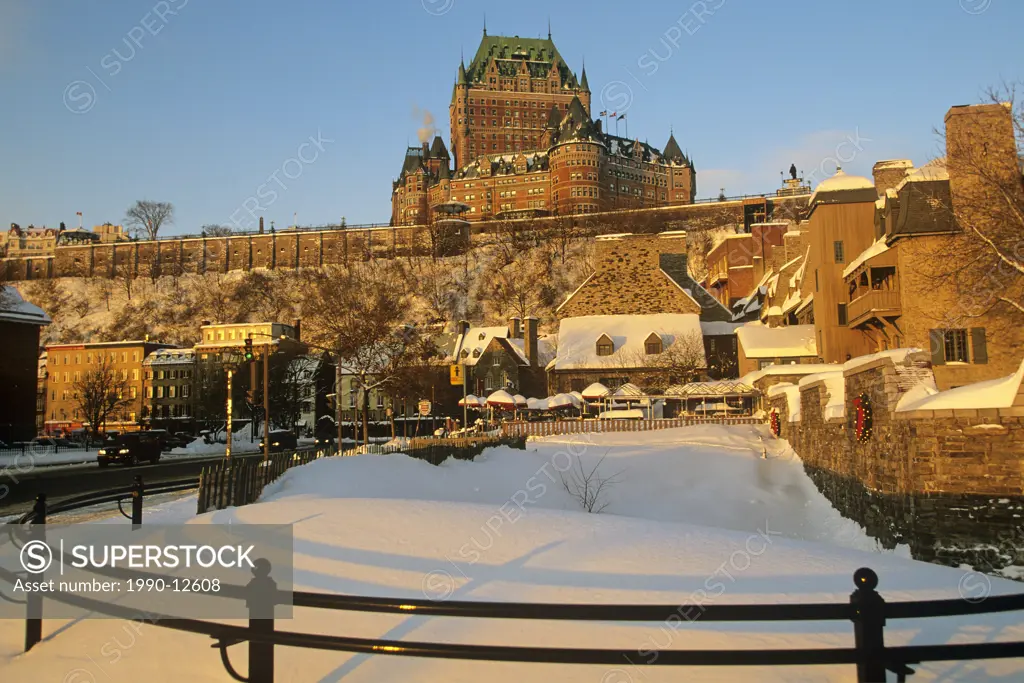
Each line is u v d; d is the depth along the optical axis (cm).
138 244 17050
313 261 16212
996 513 1827
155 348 12156
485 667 741
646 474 3616
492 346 8556
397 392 7212
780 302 7469
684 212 14775
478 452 3938
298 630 859
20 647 845
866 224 5469
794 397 3925
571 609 522
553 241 14975
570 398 6456
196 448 6334
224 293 15725
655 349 7388
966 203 3662
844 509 2666
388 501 1759
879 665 487
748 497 3216
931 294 4019
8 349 6819
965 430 1880
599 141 18550
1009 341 3912
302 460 2631
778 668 734
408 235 15962
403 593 1012
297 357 8925
